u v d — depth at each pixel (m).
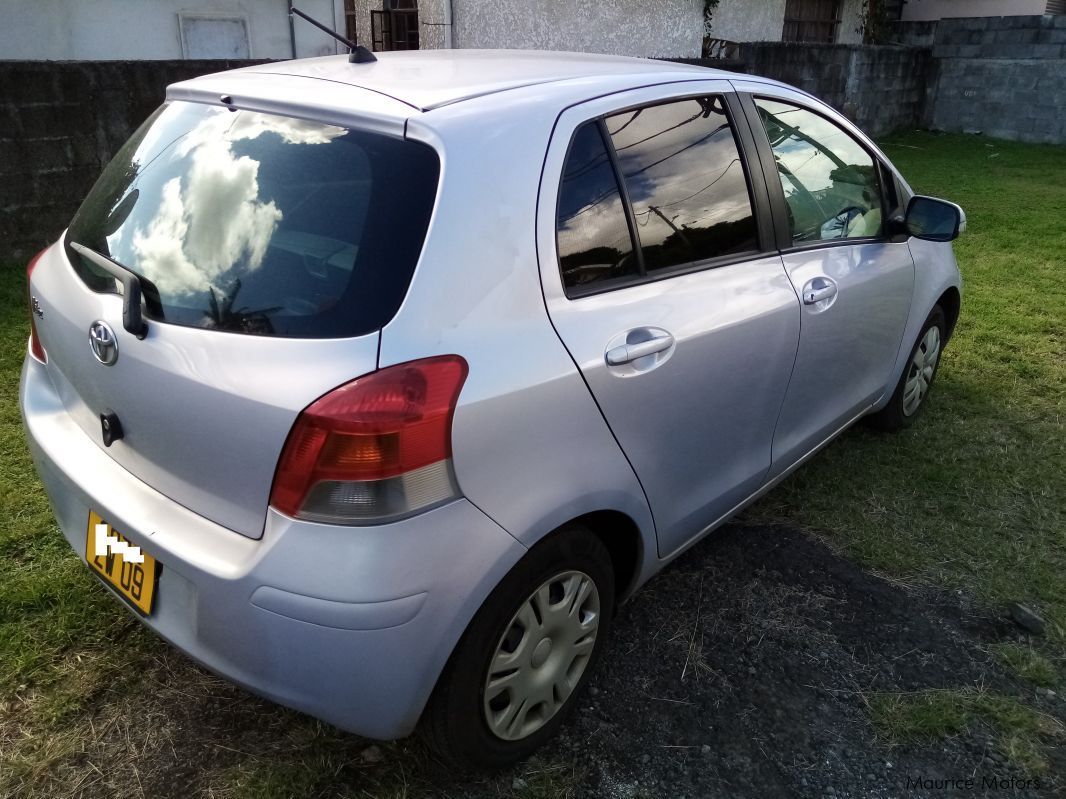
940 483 3.54
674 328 2.23
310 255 1.77
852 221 3.21
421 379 1.65
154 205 2.05
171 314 1.83
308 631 1.65
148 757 2.10
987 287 6.04
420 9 9.80
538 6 10.09
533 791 2.07
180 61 6.13
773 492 3.45
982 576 2.95
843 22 15.30
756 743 2.24
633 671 2.47
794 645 2.60
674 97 2.42
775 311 2.60
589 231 2.08
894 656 2.57
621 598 2.41
